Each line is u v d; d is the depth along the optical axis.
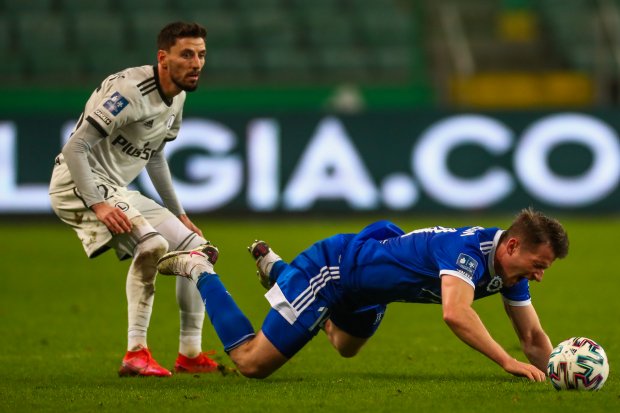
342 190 65.50
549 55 88.75
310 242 54.81
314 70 82.94
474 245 20.55
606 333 30.89
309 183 65.50
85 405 19.70
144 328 23.56
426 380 22.80
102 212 22.88
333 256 22.09
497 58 88.62
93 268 47.72
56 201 24.14
